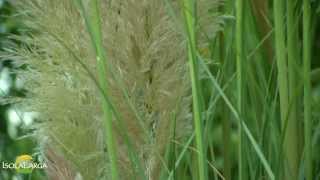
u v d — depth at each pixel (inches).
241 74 51.8
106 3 52.8
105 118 50.3
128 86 53.8
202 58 55.2
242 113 52.0
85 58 54.3
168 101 54.5
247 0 56.5
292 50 55.6
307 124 55.5
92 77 49.8
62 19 54.2
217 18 55.2
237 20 51.1
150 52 52.9
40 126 56.6
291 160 56.6
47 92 55.2
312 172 56.6
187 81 54.3
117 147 55.7
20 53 55.9
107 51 53.0
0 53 56.4
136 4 52.3
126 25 52.7
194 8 51.3
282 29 55.3
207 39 55.6
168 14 52.7
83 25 53.7
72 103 55.1
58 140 56.4
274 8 55.2
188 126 56.3
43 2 54.5
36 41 55.7
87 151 56.6
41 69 55.6
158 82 53.9
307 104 55.3
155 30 52.7
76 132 55.9
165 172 56.2
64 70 55.1
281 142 55.1
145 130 53.4
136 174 56.4
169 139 55.2
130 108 53.9
